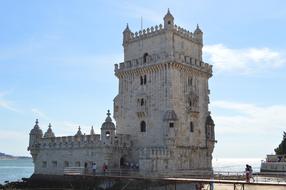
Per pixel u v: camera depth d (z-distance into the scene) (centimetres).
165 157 6925
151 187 6406
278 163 9044
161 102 7438
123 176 6206
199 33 8556
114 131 7400
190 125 7688
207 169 7831
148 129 7556
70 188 7269
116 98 8231
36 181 8175
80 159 7650
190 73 7888
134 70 7925
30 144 8669
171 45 7631
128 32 8456
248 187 6178
